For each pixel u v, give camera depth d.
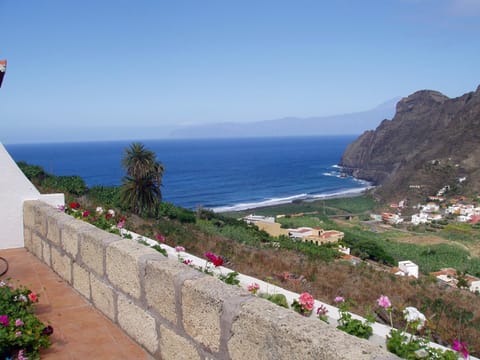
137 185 25.48
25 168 18.89
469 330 5.59
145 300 2.96
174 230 17.03
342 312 3.06
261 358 1.98
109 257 3.42
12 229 5.68
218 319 2.25
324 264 13.62
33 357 2.86
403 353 2.48
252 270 9.09
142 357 2.92
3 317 2.95
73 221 4.35
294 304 3.13
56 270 4.63
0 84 5.14
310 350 1.73
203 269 4.01
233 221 37.38
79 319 3.53
